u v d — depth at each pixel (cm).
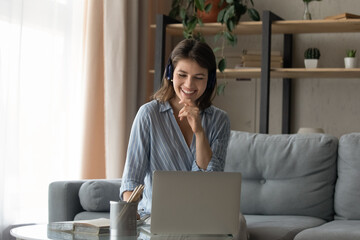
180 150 215
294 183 304
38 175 329
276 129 442
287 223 270
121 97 373
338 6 429
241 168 314
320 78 433
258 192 309
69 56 354
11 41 299
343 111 428
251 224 270
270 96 445
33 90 327
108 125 369
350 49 428
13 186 301
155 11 440
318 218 298
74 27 360
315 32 421
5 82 294
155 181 163
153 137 215
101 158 376
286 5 442
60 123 347
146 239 162
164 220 163
